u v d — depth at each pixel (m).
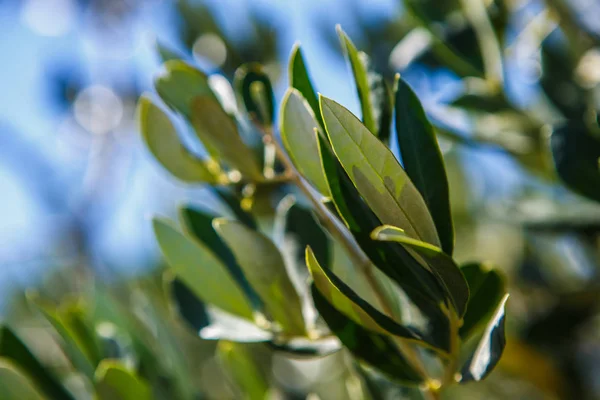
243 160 0.38
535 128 0.51
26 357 0.41
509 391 0.65
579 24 0.52
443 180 0.34
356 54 0.36
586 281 0.56
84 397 0.42
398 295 0.40
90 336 0.43
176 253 0.38
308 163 0.35
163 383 0.43
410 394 0.41
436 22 0.52
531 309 0.58
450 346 0.34
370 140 0.31
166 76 0.39
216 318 0.39
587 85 0.52
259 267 0.37
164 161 0.39
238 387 0.43
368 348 0.35
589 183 0.43
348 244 0.36
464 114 0.52
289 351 0.37
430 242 0.32
